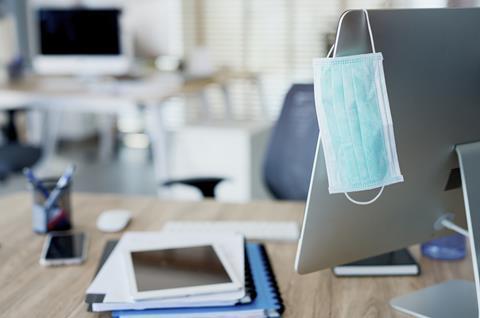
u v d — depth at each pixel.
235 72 5.03
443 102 0.94
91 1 5.15
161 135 3.48
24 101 3.62
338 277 1.19
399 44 0.87
